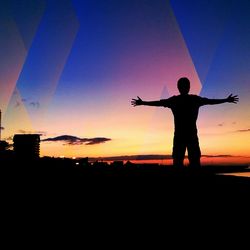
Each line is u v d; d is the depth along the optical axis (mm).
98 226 3541
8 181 7184
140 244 2973
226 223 3623
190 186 5684
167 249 2846
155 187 5867
